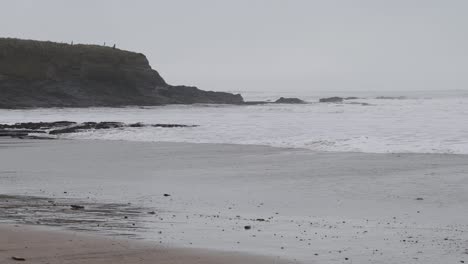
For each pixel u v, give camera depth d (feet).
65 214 39.55
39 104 237.66
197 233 33.60
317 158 75.00
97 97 253.85
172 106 253.85
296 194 49.42
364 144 87.10
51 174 63.67
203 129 122.93
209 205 44.04
